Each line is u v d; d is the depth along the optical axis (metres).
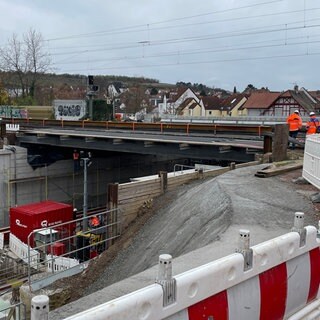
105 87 120.75
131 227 13.74
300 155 19.77
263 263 3.62
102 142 29.27
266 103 74.06
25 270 17.22
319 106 73.12
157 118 54.50
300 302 4.16
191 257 6.34
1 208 34.12
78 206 38.41
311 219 9.36
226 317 3.25
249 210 9.97
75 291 10.28
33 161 35.72
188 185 16.25
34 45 71.50
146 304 2.71
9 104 65.81
